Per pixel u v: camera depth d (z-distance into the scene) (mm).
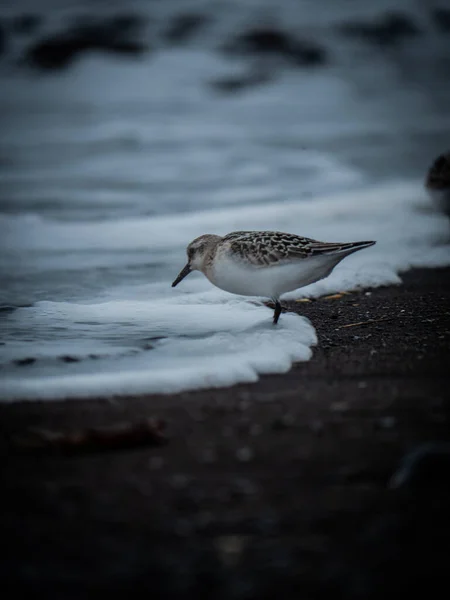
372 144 39969
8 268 16156
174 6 73125
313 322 12180
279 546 5680
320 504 6250
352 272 14812
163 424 7785
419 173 30469
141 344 10875
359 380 9312
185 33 69750
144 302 13289
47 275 15594
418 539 5750
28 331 11531
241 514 6109
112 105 54000
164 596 5152
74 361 10180
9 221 21062
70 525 5977
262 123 47812
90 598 5137
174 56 64500
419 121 49438
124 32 68875
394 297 13703
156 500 6340
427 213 20391
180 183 28922
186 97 56656
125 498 6379
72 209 23875
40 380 9227
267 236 11250
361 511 6141
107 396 8805
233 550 5637
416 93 61969
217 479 6688
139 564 5492
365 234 18406
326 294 13938
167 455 7184
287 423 7891
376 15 76750
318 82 61750
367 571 5387
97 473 6840
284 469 6859
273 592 5176
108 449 7352
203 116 50250
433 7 80188
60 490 6523
